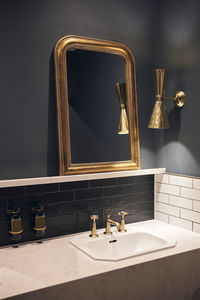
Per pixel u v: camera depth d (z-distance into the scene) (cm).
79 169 212
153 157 254
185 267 189
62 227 214
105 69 224
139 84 246
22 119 198
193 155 223
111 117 227
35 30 201
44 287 145
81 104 214
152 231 224
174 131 238
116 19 233
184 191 228
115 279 163
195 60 220
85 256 179
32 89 201
